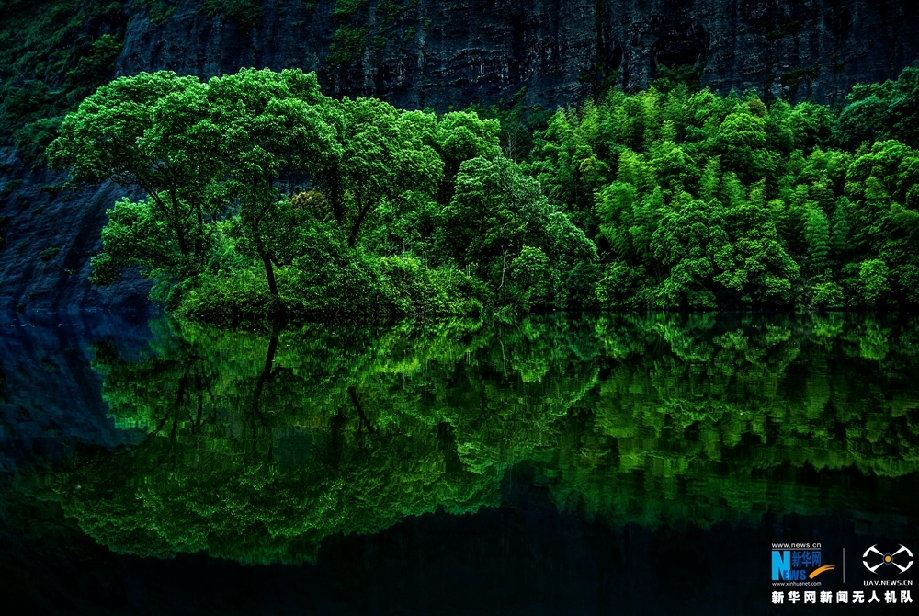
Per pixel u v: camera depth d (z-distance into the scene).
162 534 5.46
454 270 41.47
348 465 7.08
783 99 77.62
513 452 7.36
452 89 98.12
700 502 5.62
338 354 18.12
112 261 37.56
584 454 7.18
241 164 26.80
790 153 64.50
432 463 7.04
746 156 61.28
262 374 14.16
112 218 37.56
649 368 14.23
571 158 72.38
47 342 27.69
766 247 52.06
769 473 6.30
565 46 93.19
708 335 24.88
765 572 4.50
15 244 79.62
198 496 6.30
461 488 6.22
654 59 87.31
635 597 4.24
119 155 31.94
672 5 87.25
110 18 106.81
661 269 57.88
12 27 117.12
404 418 9.26
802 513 5.33
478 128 55.38
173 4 101.31
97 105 32.41
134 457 7.65
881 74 74.06
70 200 80.88
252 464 7.22
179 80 33.50
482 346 20.42
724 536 4.97
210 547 5.18
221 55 97.75
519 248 44.38
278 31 100.12
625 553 4.80
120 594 4.46
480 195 40.94
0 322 48.31
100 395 12.27
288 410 10.03
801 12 79.44
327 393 11.49
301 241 29.81
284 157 30.19
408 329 28.72
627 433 8.05
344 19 102.75
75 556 5.08
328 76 100.00
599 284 58.28
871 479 6.05
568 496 5.89
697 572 4.54
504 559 4.82
